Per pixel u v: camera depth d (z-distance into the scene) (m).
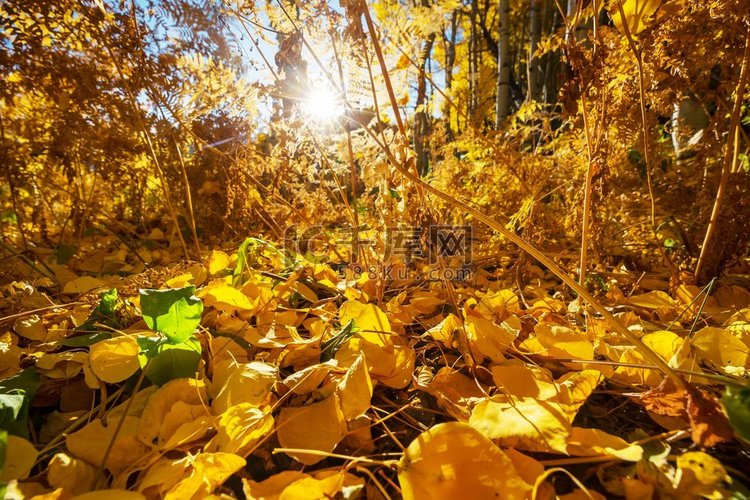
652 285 1.43
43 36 1.49
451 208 1.82
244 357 0.87
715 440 0.51
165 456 0.61
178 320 0.72
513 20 7.05
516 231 1.77
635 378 0.78
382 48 1.28
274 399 0.71
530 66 3.17
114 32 1.42
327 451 0.59
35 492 0.52
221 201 2.26
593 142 1.20
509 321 0.99
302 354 0.85
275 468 0.61
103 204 2.49
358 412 0.63
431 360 0.95
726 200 1.19
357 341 0.83
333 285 1.34
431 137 2.30
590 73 0.91
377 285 1.22
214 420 0.62
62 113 1.79
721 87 1.19
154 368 0.73
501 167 1.99
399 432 0.70
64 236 2.28
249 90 1.56
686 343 0.73
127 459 0.59
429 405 0.77
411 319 1.11
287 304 1.20
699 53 1.04
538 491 0.51
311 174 1.77
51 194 2.30
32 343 0.97
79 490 0.54
